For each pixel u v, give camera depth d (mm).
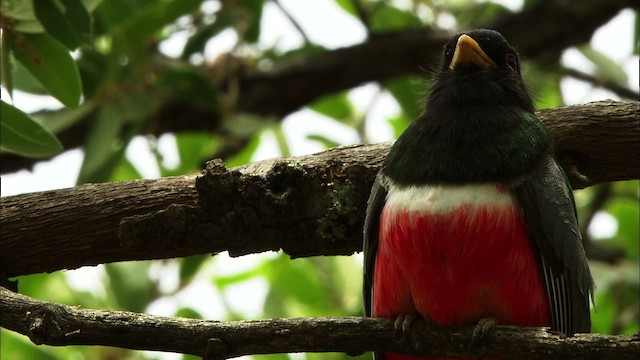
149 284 12992
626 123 9680
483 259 8203
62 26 9602
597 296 13875
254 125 13820
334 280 13883
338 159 9461
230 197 9172
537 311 8469
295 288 13977
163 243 9367
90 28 9672
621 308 13594
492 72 9492
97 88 12516
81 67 12438
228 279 14422
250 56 14852
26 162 13906
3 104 9430
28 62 9750
